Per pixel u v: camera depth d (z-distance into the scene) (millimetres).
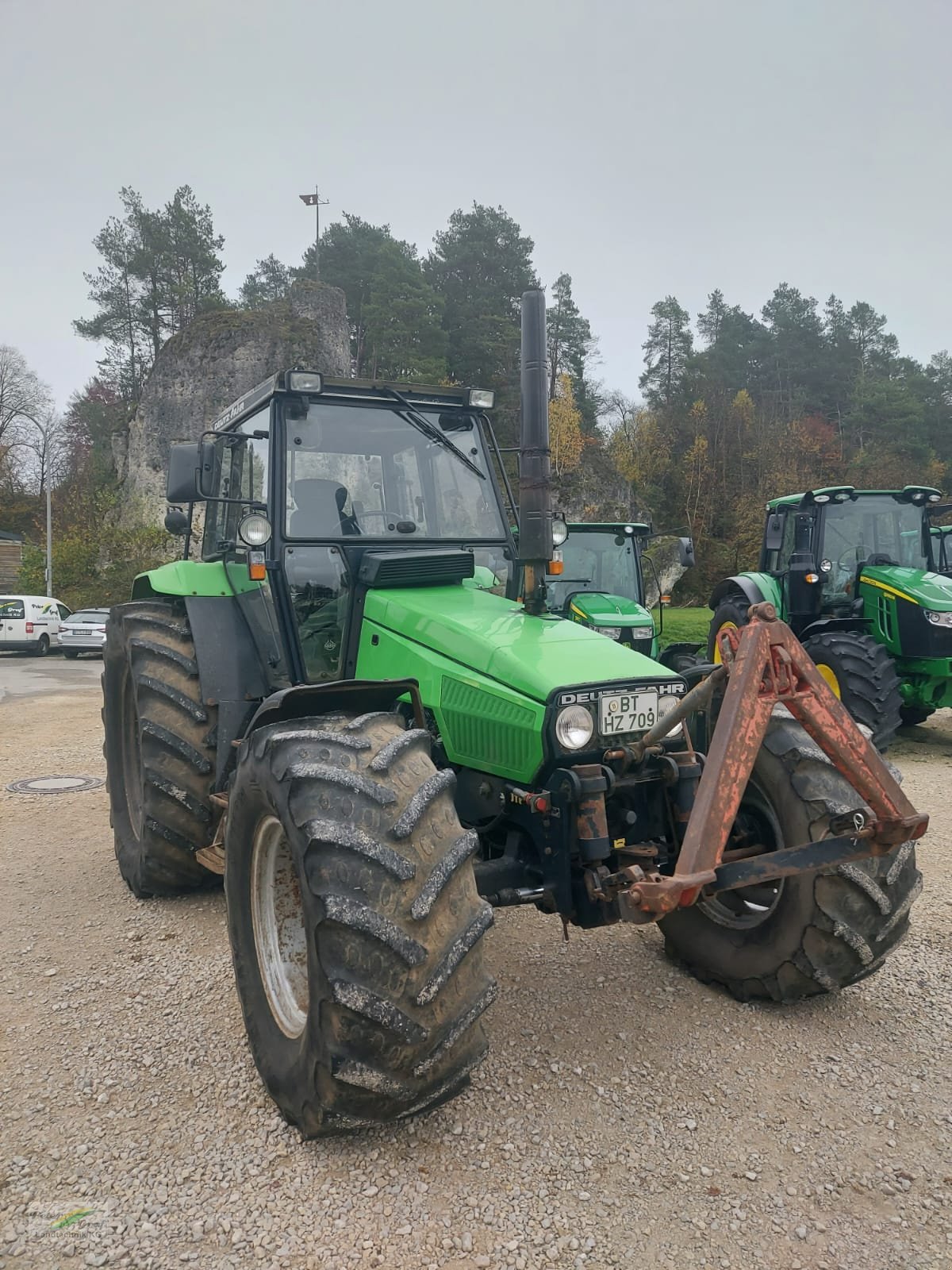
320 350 45156
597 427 62500
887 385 63094
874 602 8953
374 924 2309
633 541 12406
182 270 54812
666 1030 3252
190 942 4105
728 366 67125
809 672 2818
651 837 3217
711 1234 2242
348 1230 2254
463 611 3555
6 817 6445
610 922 2947
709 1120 2707
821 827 3232
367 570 3770
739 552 52906
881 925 3213
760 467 56719
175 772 4301
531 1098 2811
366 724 2748
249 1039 2922
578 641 3326
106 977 3727
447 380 46938
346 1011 2311
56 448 63188
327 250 55250
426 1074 2381
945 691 8805
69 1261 2158
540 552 3574
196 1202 2357
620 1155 2539
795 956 3256
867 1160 2529
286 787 2582
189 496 4355
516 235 52062
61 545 37719
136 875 4590
